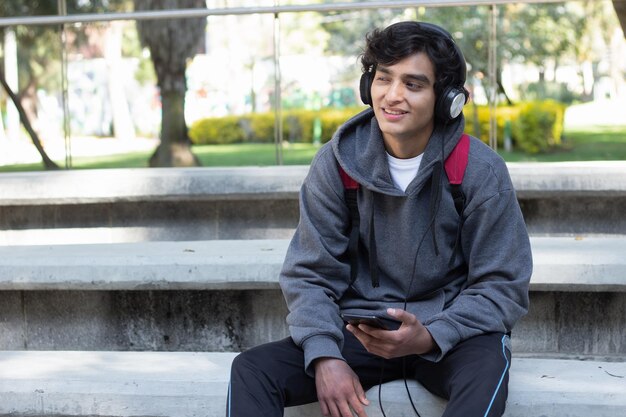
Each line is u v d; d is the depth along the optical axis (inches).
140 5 272.1
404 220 79.1
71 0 279.3
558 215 121.7
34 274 101.7
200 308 103.2
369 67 79.8
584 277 94.1
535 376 83.5
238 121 253.4
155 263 99.8
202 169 134.2
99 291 104.7
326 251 81.0
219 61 257.0
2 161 206.2
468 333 76.9
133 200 127.1
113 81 248.4
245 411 73.2
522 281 78.4
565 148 268.7
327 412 75.3
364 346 76.1
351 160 80.4
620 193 116.6
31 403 86.0
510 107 264.7
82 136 213.3
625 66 257.6
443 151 77.9
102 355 94.6
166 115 267.1
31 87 203.8
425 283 81.2
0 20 173.6
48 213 131.9
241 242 114.1
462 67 77.2
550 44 250.4
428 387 79.4
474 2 162.9
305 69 250.8
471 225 79.1
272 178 123.9
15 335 106.7
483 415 70.1
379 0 167.5
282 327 102.2
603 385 80.3
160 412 84.3
